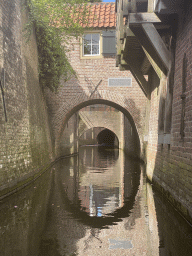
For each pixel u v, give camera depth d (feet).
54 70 41.86
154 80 31.81
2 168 21.89
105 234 13.39
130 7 21.30
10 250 11.19
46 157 42.80
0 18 23.88
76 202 20.22
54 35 39.58
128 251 11.24
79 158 64.69
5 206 18.72
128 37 24.94
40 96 42.57
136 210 18.07
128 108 49.96
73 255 10.77
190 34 16.99
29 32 33.58
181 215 17.01
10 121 25.11
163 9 18.58
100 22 48.78
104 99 50.34
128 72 50.16
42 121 42.11
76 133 84.28
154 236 13.14
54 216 16.38
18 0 30.04
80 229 14.06
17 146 26.66
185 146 17.20
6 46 25.32
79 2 37.91
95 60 50.34
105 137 177.78
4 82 23.85
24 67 32.01
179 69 19.70
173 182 20.04
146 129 36.04
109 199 21.45
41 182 29.81
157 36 20.97
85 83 50.49
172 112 21.42
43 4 35.42
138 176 34.94
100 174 36.65
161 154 25.34
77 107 54.39
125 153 84.53
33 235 13.02
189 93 16.84
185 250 11.38
